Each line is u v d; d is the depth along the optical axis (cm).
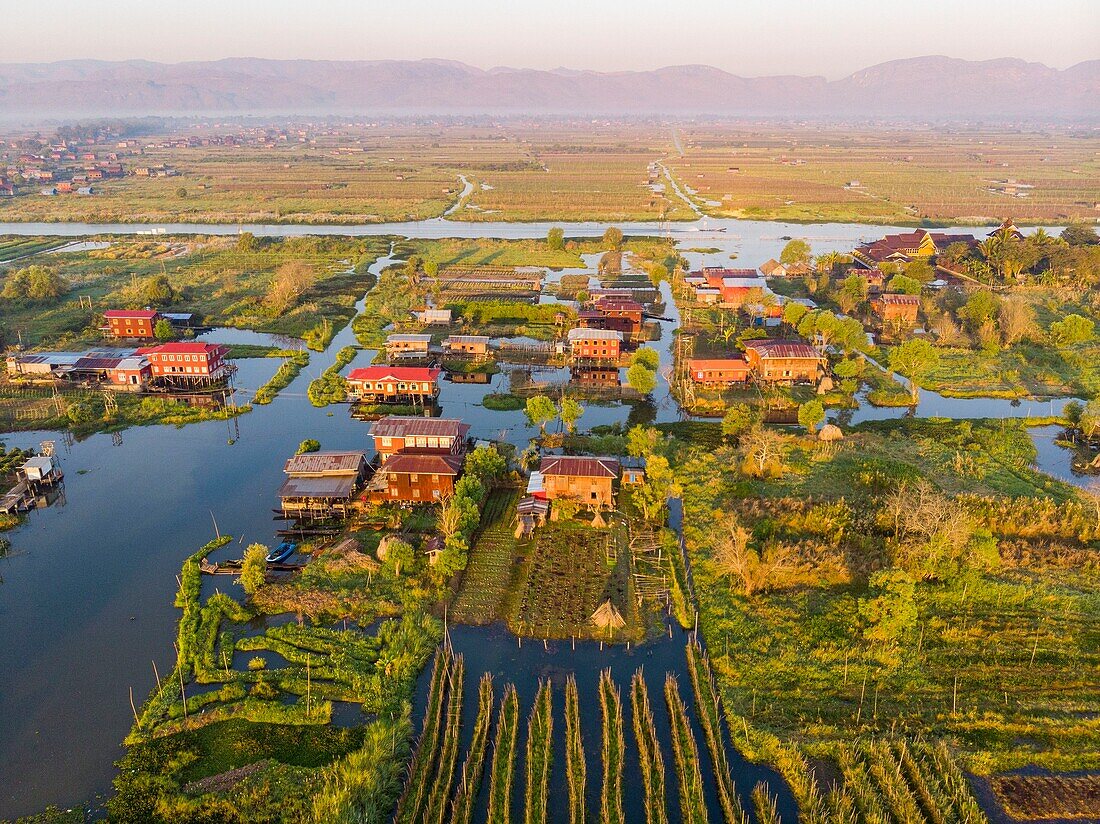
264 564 8150
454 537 8425
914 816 5319
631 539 8919
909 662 6912
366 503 9638
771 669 6862
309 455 10050
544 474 9500
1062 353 14950
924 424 12031
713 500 9731
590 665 6975
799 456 10912
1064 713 6303
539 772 5831
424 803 5575
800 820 5419
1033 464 10800
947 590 7881
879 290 19662
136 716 6281
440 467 9512
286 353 15438
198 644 7156
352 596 7831
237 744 6031
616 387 13625
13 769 5809
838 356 15188
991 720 6228
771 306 17525
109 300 18650
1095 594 7762
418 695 6638
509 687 6662
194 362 13588
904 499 9106
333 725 6259
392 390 12925
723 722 6331
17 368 13625
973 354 15162
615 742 6119
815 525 9031
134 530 9181
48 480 10112
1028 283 19788
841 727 6209
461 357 15025
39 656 7044
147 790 5606
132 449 11344
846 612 7600
